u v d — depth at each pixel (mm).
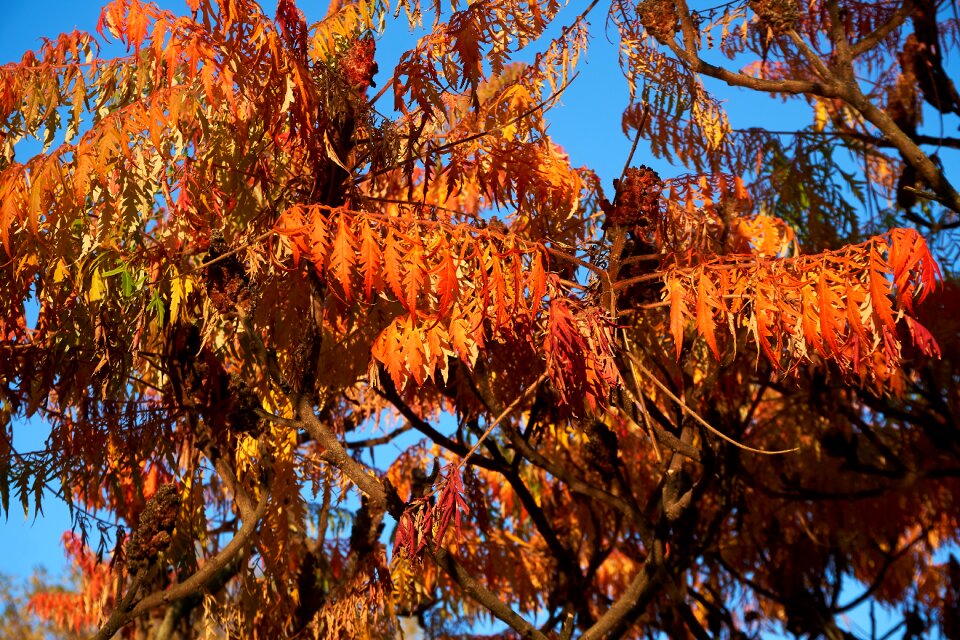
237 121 4703
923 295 3836
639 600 5039
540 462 5141
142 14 4246
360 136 5016
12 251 4566
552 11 4938
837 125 7387
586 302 4199
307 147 4742
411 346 3893
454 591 7090
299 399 4672
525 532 8070
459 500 3904
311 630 5504
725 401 6336
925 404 7621
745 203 6312
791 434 7875
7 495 5008
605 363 3949
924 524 8500
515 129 5375
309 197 4898
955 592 8047
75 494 6180
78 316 4883
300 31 4484
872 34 5438
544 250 4090
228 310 4727
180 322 5098
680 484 5035
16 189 4207
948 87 6844
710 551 7691
